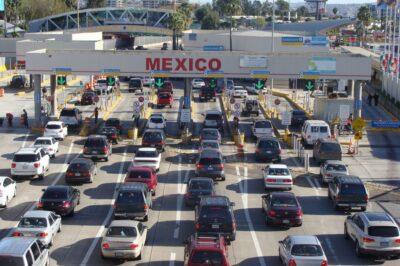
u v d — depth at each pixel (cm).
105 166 4856
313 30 17188
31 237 2777
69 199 3553
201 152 4656
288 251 2694
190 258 2478
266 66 6009
